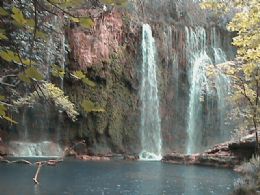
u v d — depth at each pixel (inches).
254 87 1016.9
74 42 1523.1
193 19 1866.4
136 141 1642.5
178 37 1801.2
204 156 1212.5
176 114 1755.7
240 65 1008.2
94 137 1556.3
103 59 1590.8
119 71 1638.8
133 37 1686.8
